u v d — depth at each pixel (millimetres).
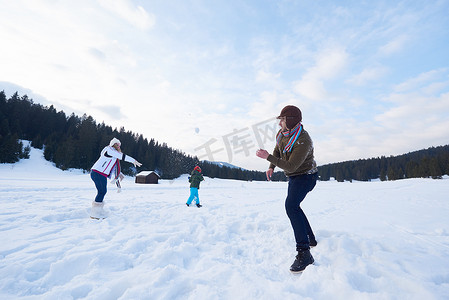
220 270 1702
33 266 1668
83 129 59031
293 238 2670
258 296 1311
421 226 3418
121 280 1468
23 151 50531
